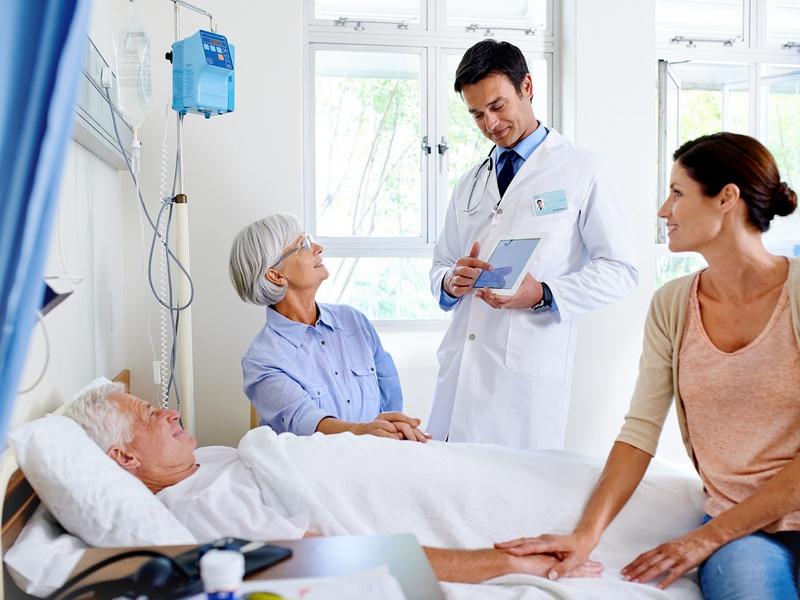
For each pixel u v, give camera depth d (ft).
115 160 7.48
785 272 4.38
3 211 1.67
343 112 10.14
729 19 11.34
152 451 4.58
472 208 7.65
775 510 4.16
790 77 11.32
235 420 8.97
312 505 4.49
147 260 8.64
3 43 1.65
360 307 10.48
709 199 4.36
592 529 4.64
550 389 7.08
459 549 4.41
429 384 9.78
